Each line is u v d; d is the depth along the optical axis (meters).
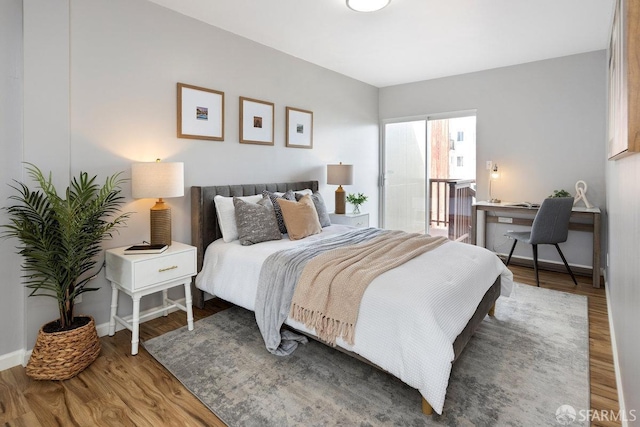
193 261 2.59
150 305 2.81
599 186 3.81
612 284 2.62
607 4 2.71
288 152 3.96
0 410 1.73
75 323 2.18
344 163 4.82
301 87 4.07
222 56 3.21
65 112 2.25
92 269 2.46
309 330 2.07
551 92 4.04
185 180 2.98
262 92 3.61
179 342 2.42
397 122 5.30
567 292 3.36
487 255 2.56
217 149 3.22
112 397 1.83
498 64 4.23
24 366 2.13
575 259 4.02
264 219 2.92
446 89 4.79
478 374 2.01
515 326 2.63
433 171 5.63
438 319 1.68
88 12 2.36
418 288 1.79
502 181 4.43
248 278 2.50
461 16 2.93
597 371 2.05
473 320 2.10
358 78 4.89
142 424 1.63
